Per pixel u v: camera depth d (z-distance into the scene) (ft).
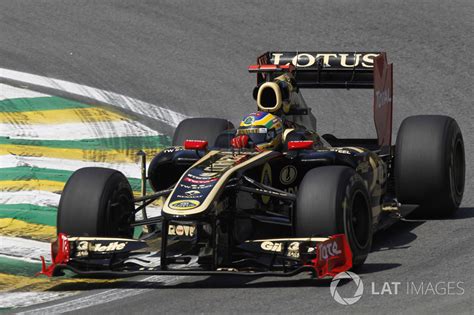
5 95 188.85
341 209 98.99
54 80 203.31
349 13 240.32
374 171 116.16
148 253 105.40
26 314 93.30
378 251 112.68
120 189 106.63
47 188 139.33
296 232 100.12
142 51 223.10
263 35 229.86
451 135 124.98
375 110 125.80
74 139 166.91
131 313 92.22
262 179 108.88
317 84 140.97
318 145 117.29
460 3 242.99
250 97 196.54
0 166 147.64
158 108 189.57
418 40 221.46
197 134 129.49
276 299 94.63
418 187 123.65
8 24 238.68
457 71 204.23
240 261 100.12
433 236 118.11
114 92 198.08
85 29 236.43
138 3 252.83
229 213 101.55
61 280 105.50
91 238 101.09
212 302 94.63
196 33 232.73
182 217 95.71
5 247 116.88
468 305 91.45
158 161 112.98
